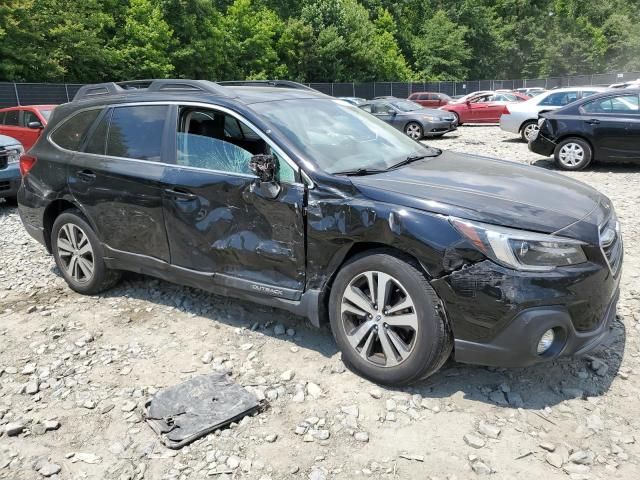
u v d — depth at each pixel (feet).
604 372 10.73
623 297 14.25
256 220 11.51
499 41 216.95
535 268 9.06
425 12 208.13
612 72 251.39
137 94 14.15
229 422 9.53
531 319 9.00
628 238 19.39
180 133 12.96
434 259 9.41
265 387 10.61
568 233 9.33
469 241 9.21
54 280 16.99
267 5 152.05
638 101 32.35
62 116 15.80
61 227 15.40
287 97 13.58
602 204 10.80
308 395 10.32
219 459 8.70
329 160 11.41
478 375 10.81
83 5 97.09
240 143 12.10
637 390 10.19
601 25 268.82
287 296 11.34
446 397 10.13
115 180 13.71
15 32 84.12
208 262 12.47
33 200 15.80
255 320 13.55
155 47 107.55
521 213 9.52
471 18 207.92
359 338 10.56
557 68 234.58
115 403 10.33
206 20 117.60
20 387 10.96
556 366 11.06
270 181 11.03
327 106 13.97
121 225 13.89
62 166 14.97
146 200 13.17
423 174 11.27
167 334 13.01
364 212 10.08
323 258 10.75
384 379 10.30
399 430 9.26
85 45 94.43
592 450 8.66
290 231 11.05
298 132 11.88
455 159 13.16
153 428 9.45
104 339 12.90
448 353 9.91
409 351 9.95
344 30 151.64
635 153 32.32
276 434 9.25
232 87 13.98
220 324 13.41
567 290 9.09
